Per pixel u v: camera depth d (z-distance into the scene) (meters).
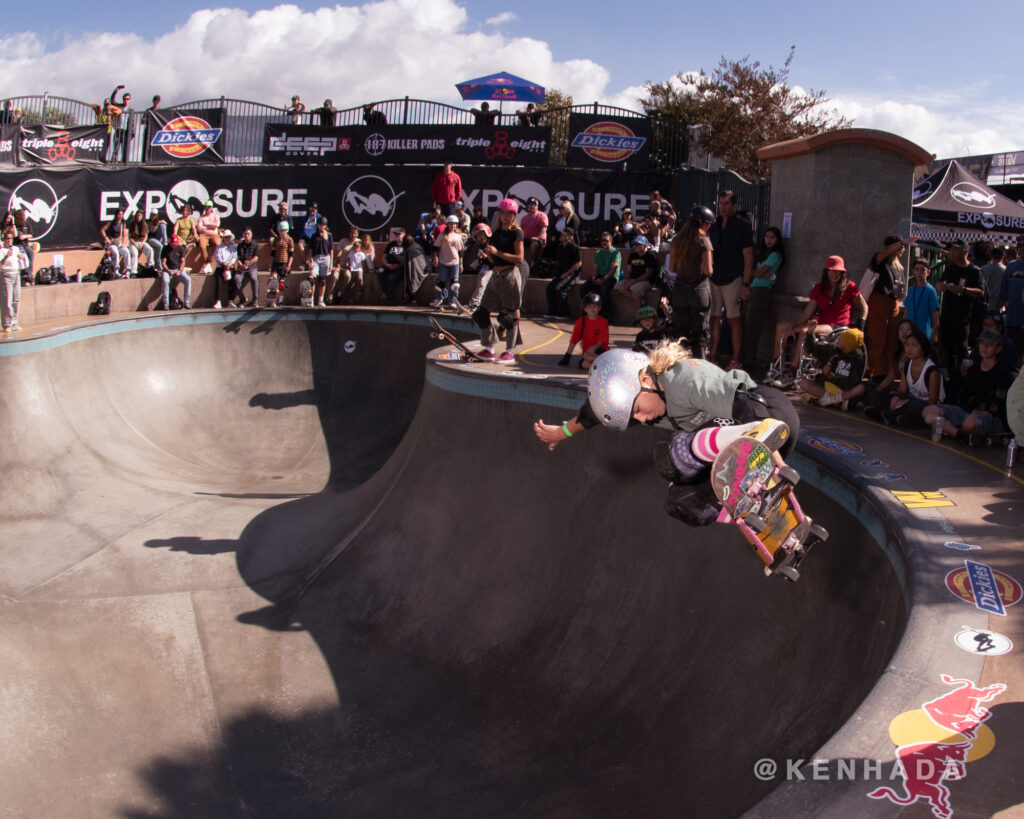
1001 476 5.86
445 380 10.41
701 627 6.77
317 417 17.08
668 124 19.05
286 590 10.15
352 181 20.23
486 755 7.15
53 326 15.52
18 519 12.19
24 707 8.15
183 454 15.66
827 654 5.36
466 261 18.28
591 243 19.14
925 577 4.28
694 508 4.32
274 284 18.47
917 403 7.34
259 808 7.04
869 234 9.79
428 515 10.04
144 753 7.70
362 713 8.05
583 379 8.89
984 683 3.42
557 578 8.34
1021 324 9.43
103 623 9.61
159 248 19.53
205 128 20.78
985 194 13.55
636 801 5.86
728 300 9.91
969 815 2.77
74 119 21.75
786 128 24.86
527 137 19.45
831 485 6.06
